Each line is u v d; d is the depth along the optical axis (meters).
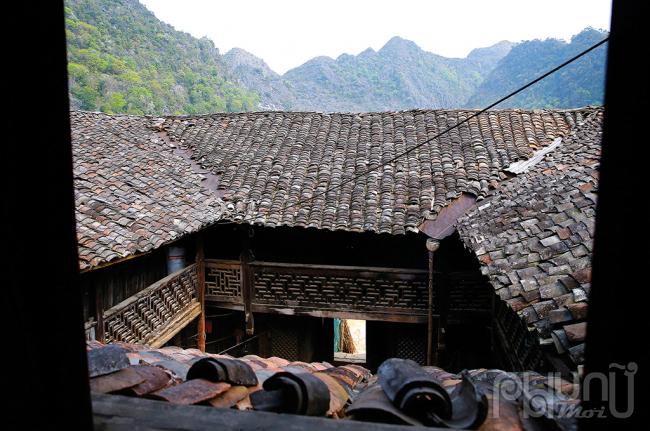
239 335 12.52
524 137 11.02
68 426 1.18
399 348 11.84
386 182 10.16
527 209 7.10
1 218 1.06
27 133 1.09
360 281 10.30
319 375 3.05
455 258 10.27
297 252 11.21
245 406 2.27
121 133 11.83
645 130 1.00
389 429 1.50
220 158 11.64
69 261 1.19
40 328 1.13
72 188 1.20
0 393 1.09
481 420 1.79
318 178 10.72
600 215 1.10
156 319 9.06
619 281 1.06
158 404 1.64
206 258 11.48
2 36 1.03
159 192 9.65
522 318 4.45
